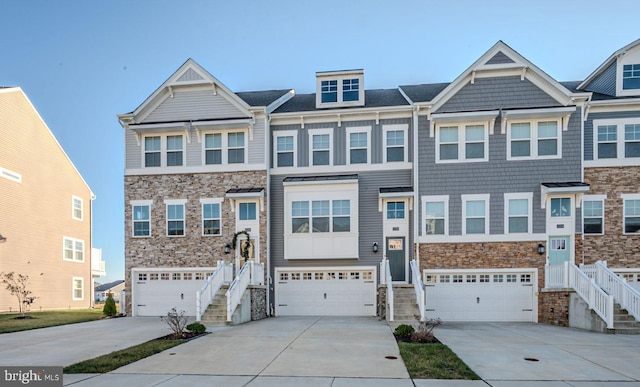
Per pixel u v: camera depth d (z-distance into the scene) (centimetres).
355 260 1814
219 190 1872
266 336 1190
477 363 878
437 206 1756
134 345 1077
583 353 984
